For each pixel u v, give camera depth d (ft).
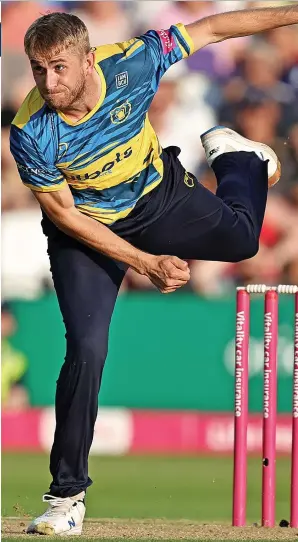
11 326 109.29
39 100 43.47
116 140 44.80
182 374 109.19
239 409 52.29
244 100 116.88
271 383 52.06
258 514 79.51
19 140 43.45
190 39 46.88
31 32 41.34
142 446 110.63
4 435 110.93
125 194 47.26
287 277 114.01
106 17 118.21
